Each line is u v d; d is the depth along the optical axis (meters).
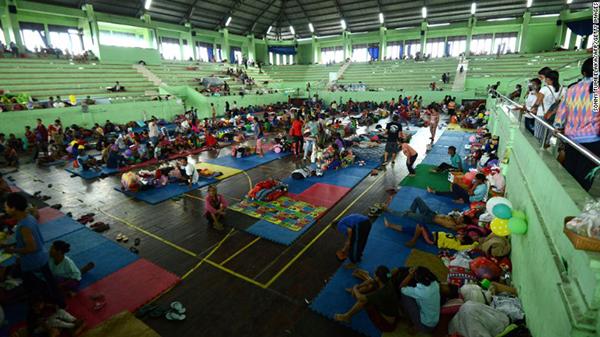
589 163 3.30
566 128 3.65
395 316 3.60
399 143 11.52
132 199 7.77
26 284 3.73
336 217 6.60
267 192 7.40
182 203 7.47
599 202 2.32
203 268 4.92
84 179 9.50
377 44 35.41
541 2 24.84
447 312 3.57
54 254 4.25
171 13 27.16
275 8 32.12
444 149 12.24
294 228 6.06
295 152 11.92
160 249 5.46
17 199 3.58
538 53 25.17
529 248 3.71
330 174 9.41
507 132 7.36
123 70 22.28
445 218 5.90
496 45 29.67
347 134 14.35
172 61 27.30
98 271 4.83
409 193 7.72
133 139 12.63
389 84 29.27
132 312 4.01
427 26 30.91
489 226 5.24
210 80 25.95
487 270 4.29
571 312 2.31
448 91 24.31
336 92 29.25
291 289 4.42
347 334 3.65
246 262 5.06
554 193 3.19
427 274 3.51
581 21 24.98
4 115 13.80
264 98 28.27
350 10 30.55
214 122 17.89
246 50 36.25
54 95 17.34
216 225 6.12
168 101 20.66
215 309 4.07
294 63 40.75
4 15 19.33
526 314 3.44
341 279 4.55
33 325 3.54
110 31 25.27
